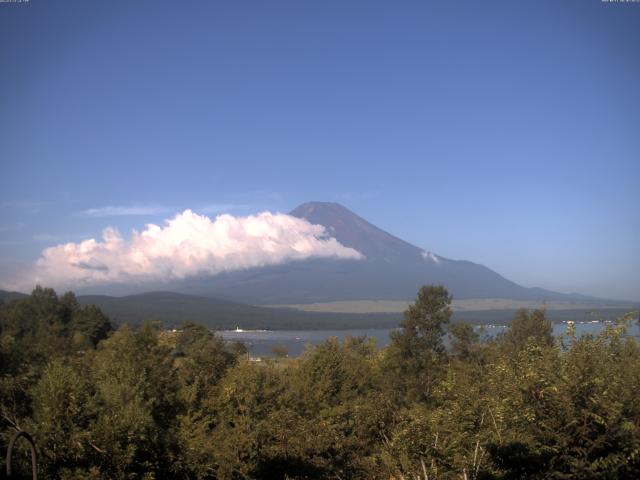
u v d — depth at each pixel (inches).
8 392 583.5
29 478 481.1
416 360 1289.4
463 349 1301.7
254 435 673.6
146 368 889.5
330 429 684.1
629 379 331.9
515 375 378.3
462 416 397.1
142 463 536.7
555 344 377.7
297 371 1136.2
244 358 1225.4
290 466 654.5
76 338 1707.7
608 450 316.5
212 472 644.7
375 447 664.4
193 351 1099.3
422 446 420.5
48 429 498.9
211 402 857.5
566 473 316.2
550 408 336.2
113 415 538.0
